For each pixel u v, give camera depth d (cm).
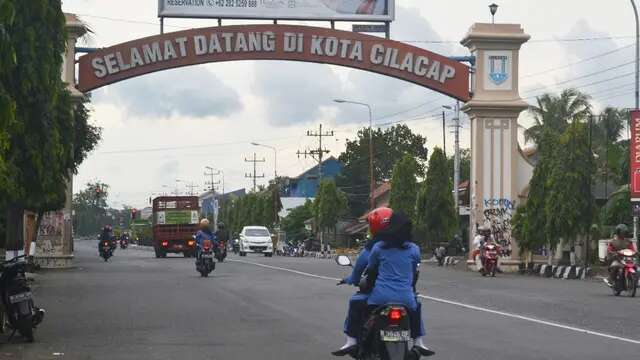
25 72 1661
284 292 2772
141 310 2211
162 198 7100
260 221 13075
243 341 1625
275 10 4609
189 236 6894
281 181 16325
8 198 1689
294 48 4569
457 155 6994
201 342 1614
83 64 4444
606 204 5103
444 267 5244
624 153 5347
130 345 1579
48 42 1705
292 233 11375
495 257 4000
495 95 4606
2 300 1627
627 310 2208
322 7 4641
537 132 7888
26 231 4441
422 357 1409
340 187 12156
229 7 4594
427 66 4625
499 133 4616
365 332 1069
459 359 1396
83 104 4541
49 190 1773
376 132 12356
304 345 1570
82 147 4319
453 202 6425
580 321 1947
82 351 1507
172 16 4547
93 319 2008
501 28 4600
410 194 7250
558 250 5172
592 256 4678
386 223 1084
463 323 1903
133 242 14825
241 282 3272
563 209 4138
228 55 4534
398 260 1063
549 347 1528
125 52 4484
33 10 1678
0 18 1238
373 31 4706
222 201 18575
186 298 2559
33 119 1725
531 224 4334
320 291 2809
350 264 1283
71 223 4503
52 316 2077
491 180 4603
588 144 4184
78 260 5959
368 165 12200
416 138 12425
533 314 2102
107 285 3128
